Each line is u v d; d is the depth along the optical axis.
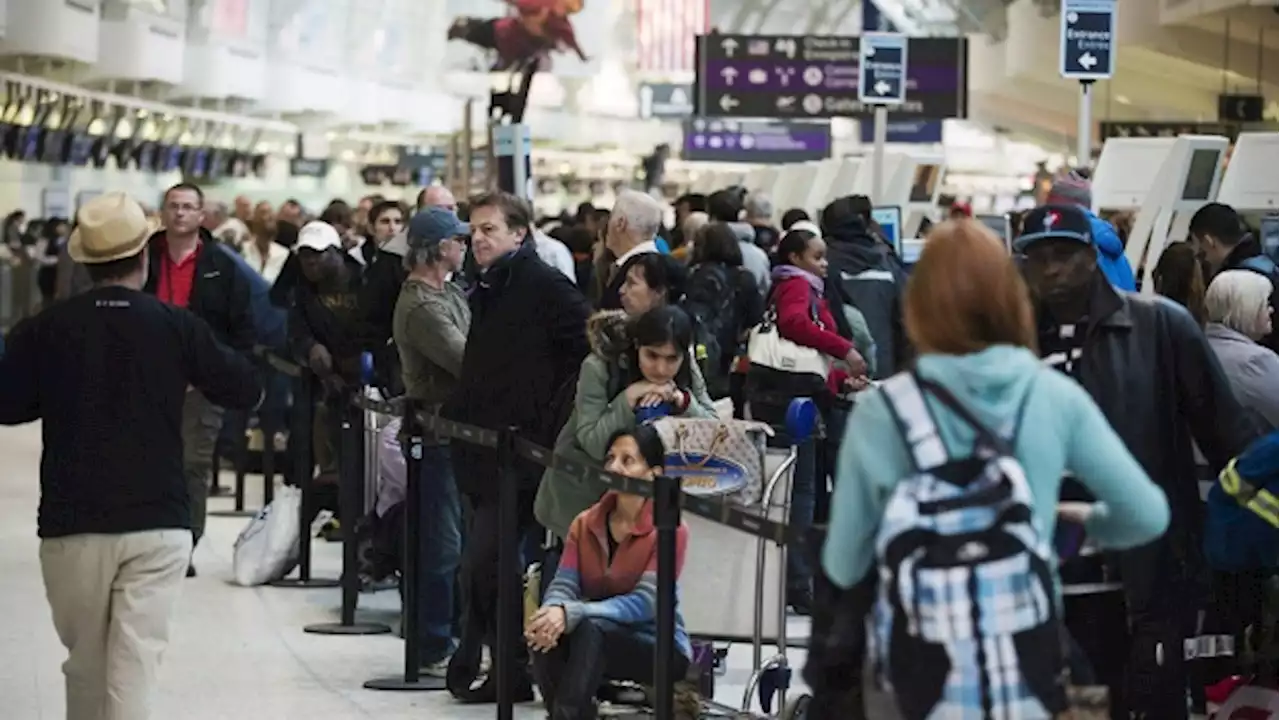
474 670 12.51
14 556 18.50
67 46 44.59
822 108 48.78
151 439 9.59
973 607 6.11
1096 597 8.41
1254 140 18.39
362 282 17.00
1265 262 13.68
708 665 11.32
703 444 10.76
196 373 9.74
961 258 6.34
